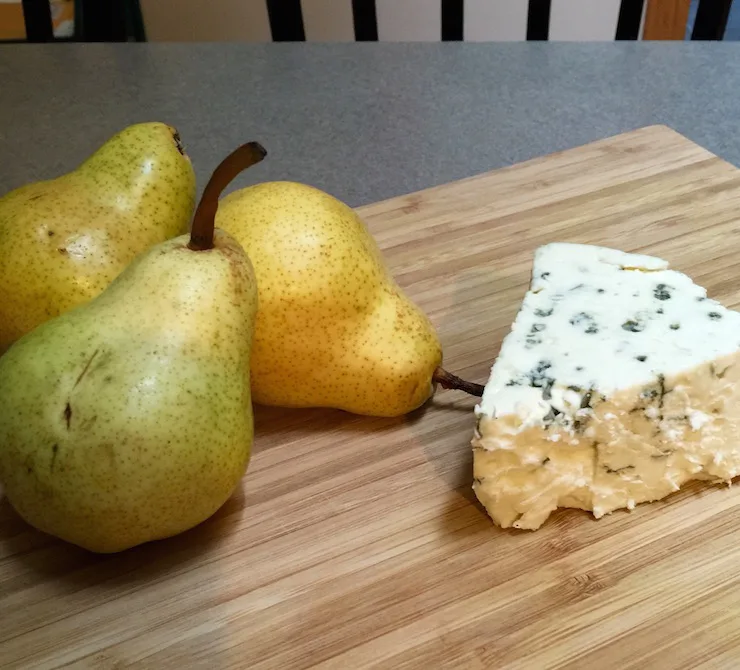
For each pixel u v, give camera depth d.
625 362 0.21
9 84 0.44
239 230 0.23
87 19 0.51
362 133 0.40
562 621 0.19
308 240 0.22
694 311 0.23
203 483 0.19
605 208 0.32
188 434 0.18
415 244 0.31
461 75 0.44
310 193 0.24
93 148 0.39
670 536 0.21
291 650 0.19
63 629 0.19
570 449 0.21
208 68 0.45
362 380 0.23
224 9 0.56
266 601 0.20
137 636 0.19
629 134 0.36
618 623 0.19
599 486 0.22
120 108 0.42
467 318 0.28
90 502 0.18
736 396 0.22
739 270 0.29
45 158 0.39
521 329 0.23
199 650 0.19
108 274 0.22
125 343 0.18
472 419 0.24
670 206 0.32
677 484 0.22
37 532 0.21
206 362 0.19
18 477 0.18
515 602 0.20
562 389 0.21
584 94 0.42
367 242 0.24
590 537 0.21
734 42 0.46
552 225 0.32
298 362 0.23
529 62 0.45
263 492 0.22
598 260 0.26
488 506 0.21
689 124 0.40
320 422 0.24
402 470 0.23
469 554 0.21
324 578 0.20
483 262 0.30
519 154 0.38
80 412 0.18
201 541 0.21
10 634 0.19
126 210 0.23
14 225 0.22
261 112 0.42
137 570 0.20
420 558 0.21
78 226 0.22
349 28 0.58
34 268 0.21
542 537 0.21
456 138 0.40
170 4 0.56
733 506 0.22
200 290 0.19
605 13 0.57
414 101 0.42
